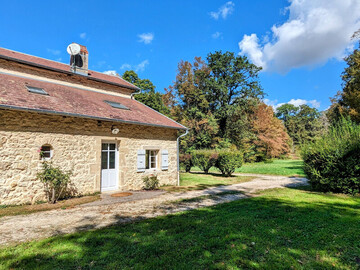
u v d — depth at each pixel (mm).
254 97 31969
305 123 53719
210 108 32750
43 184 6648
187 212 5309
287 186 9945
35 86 8484
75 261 2826
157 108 25312
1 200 5887
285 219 4582
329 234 3682
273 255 2953
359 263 2762
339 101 20016
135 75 25766
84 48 12117
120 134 8945
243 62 31219
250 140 31484
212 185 10531
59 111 6801
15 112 6312
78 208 5906
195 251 3082
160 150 10523
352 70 17562
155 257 2930
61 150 7156
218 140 29781
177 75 31625
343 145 7562
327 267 2654
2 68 9047
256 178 13617
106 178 8633
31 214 5305
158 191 8727
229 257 2908
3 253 3051
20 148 6312
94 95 10828
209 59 33625
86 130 7879
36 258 2918
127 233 3832
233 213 5090
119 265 2723
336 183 7707
